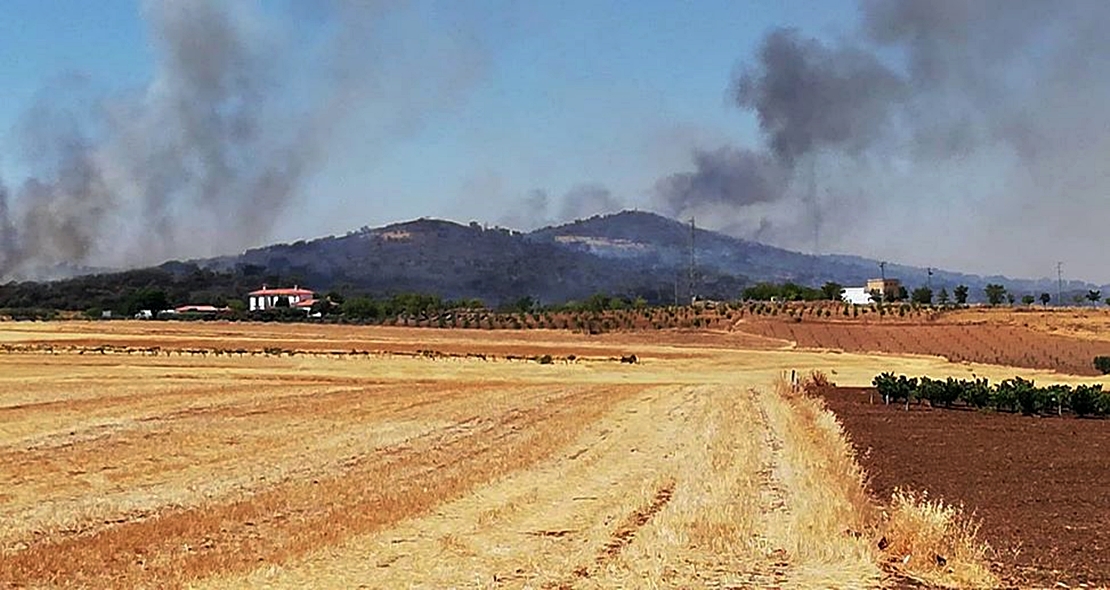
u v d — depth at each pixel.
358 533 16.58
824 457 25.08
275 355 83.06
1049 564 14.05
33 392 47.62
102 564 14.35
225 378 59.47
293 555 14.88
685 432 33.72
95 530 16.88
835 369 78.12
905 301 152.00
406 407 43.25
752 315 132.00
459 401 46.62
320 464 25.70
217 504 19.45
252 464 25.67
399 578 13.52
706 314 136.00
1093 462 25.78
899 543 14.32
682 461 25.95
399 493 20.80
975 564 13.61
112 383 54.09
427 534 16.58
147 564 14.34
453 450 28.81
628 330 127.12
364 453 28.03
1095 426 36.44
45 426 33.88
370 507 19.09
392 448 29.20
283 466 25.28
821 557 14.27
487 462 26.11
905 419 38.81
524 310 153.50
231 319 157.50
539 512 18.69
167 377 59.44
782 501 19.30
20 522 17.55
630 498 20.16
